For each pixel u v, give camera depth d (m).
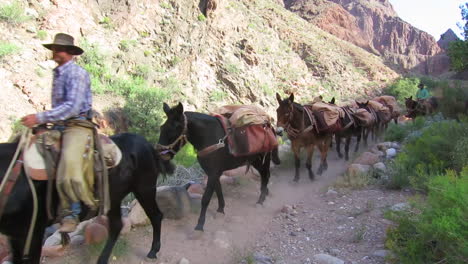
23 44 17.41
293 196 8.56
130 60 21.23
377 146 12.71
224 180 9.02
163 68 22.81
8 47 16.41
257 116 7.08
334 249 5.54
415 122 14.82
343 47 45.91
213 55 26.34
